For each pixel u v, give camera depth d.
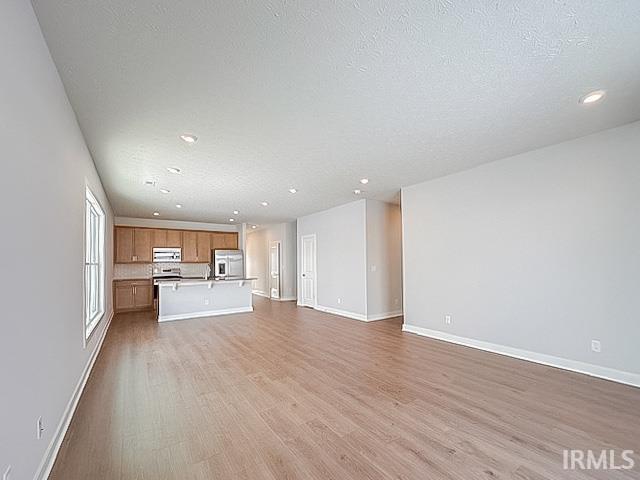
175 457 1.89
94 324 3.85
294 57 1.88
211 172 4.17
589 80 2.16
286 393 2.79
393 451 1.93
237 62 1.92
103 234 4.86
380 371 3.33
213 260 8.78
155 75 2.04
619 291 2.97
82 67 1.95
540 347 3.54
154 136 2.98
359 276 6.36
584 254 3.20
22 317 1.44
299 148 3.35
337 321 6.12
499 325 3.93
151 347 4.33
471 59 1.92
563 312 3.35
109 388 2.93
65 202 2.25
